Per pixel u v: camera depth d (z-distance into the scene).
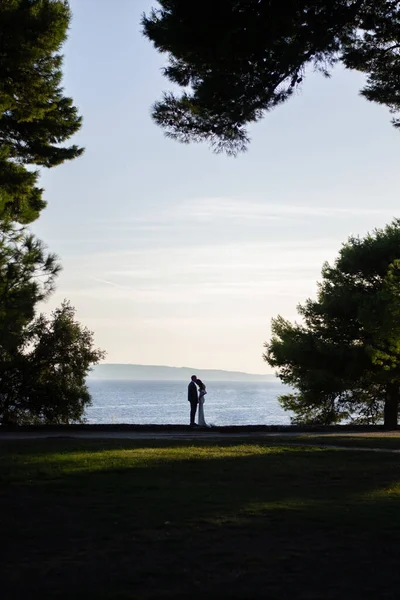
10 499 10.91
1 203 26.20
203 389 30.34
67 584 6.38
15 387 31.83
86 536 8.34
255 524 8.95
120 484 12.37
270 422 93.12
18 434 26.67
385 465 15.67
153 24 13.99
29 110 26.77
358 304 40.00
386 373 38.41
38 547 7.82
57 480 12.84
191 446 19.66
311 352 41.94
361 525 8.90
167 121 14.55
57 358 32.12
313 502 10.66
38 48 24.55
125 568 6.93
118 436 25.28
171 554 7.48
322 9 13.70
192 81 14.59
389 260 41.34
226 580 6.52
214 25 13.33
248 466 15.03
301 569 6.90
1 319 25.86
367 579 6.56
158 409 151.12
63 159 28.70
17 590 6.19
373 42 15.12
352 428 31.73
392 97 16.31
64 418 32.78
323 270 43.94
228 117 13.99
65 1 25.28
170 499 10.85
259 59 13.67
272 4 13.36
